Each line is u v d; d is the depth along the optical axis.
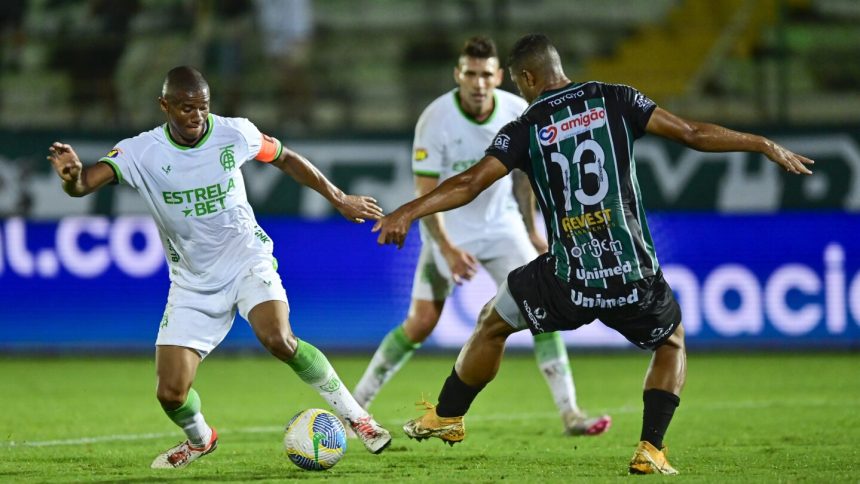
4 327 48.12
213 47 60.03
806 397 34.09
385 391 37.19
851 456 21.80
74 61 62.28
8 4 63.06
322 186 20.94
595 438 25.84
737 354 47.09
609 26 66.94
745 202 47.28
